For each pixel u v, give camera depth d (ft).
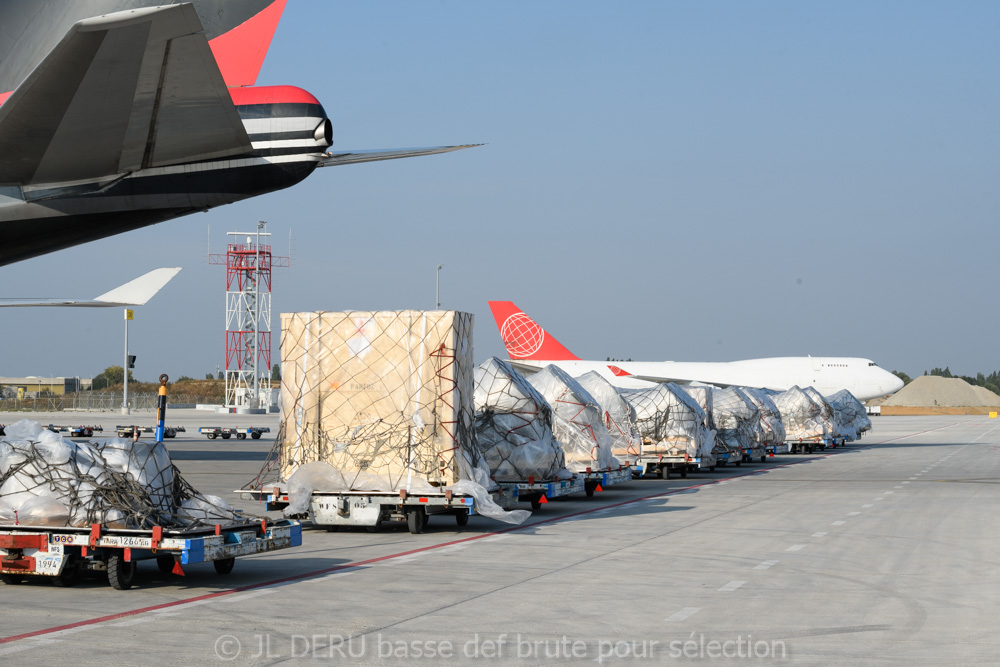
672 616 29.48
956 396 495.82
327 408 51.98
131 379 519.19
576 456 69.46
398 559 41.60
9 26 70.54
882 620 28.84
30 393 429.38
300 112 63.21
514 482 59.26
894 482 86.07
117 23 38.55
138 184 62.13
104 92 46.21
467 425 52.24
